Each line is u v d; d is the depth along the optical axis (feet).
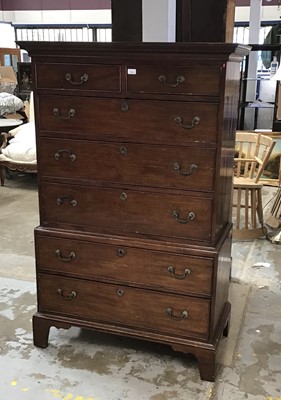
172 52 5.58
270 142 11.66
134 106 6.04
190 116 5.84
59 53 6.11
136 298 6.75
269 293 9.19
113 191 6.50
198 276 6.34
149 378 6.64
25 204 14.87
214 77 5.61
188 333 6.61
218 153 5.88
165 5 7.50
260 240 11.92
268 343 7.52
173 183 6.18
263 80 18.66
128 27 7.77
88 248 6.81
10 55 26.48
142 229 6.52
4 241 11.80
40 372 6.77
